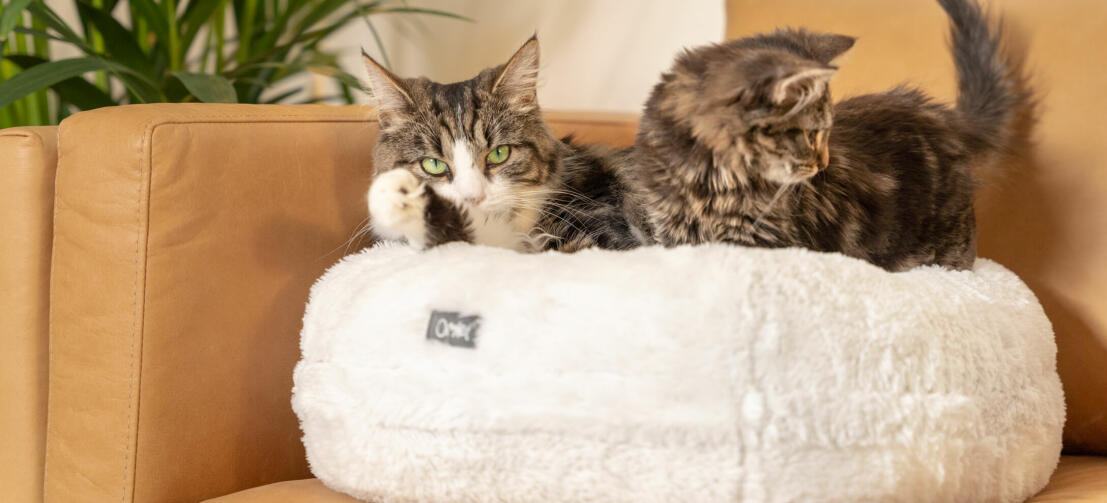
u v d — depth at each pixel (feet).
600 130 6.20
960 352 3.24
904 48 5.25
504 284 3.24
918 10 5.24
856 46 5.38
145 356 3.70
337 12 9.58
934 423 3.03
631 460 2.94
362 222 4.53
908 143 4.61
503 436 3.06
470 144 4.75
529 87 5.04
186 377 3.81
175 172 3.71
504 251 3.65
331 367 3.53
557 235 4.96
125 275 3.68
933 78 5.13
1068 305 4.33
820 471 2.87
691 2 7.38
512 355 3.10
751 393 2.88
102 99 6.18
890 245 4.37
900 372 3.03
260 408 4.08
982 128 4.66
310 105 4.52
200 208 3.81
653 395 2.93
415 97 4.81
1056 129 4.47
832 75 3.77
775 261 3.10
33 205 3.90
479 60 8.95
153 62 7.06
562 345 3.04
